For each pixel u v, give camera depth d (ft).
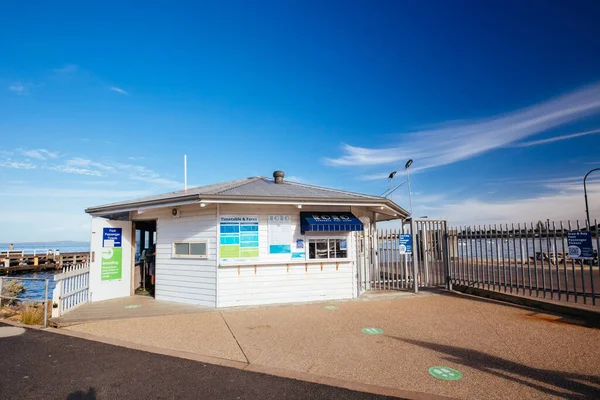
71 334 22.59
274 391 14.34
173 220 34.17
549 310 28.04
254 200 30.04
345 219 33.37
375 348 19.42
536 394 13.82
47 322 25.44
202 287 31.55
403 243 38.37
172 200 30.27
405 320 25.58
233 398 13.82
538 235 29.68
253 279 31.58
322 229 32.17
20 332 23.09
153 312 28.58
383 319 25.91
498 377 15.40
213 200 28.91
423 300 33.35
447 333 22.20
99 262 34.01
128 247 36.65
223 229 31.12
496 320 25.40
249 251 31.55
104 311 28.99
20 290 60.34
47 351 19.33
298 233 33.14
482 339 20.85
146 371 16.51
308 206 33.71
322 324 24.63
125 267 36.22
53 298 27.07
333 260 33.76
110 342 20.88
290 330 23.17
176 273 33.45
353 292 34.40
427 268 39.45
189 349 19.57
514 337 21.18
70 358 18.24
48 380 15.58
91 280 33.12
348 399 13.62
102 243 34.37
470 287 36.60
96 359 18.10
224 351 19.16
